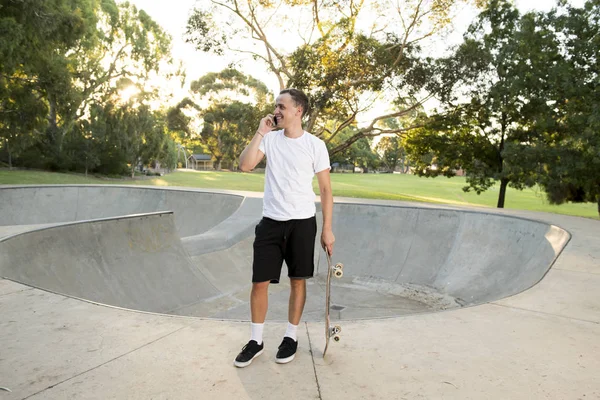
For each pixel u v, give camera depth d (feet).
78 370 8.58
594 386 8.27
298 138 8.95
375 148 354.95
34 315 11.69
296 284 9.25
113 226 26.30
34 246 21.04
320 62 85.76
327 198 9.11
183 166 373.20
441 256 35.63
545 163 71.87
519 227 32.35
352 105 94.73
